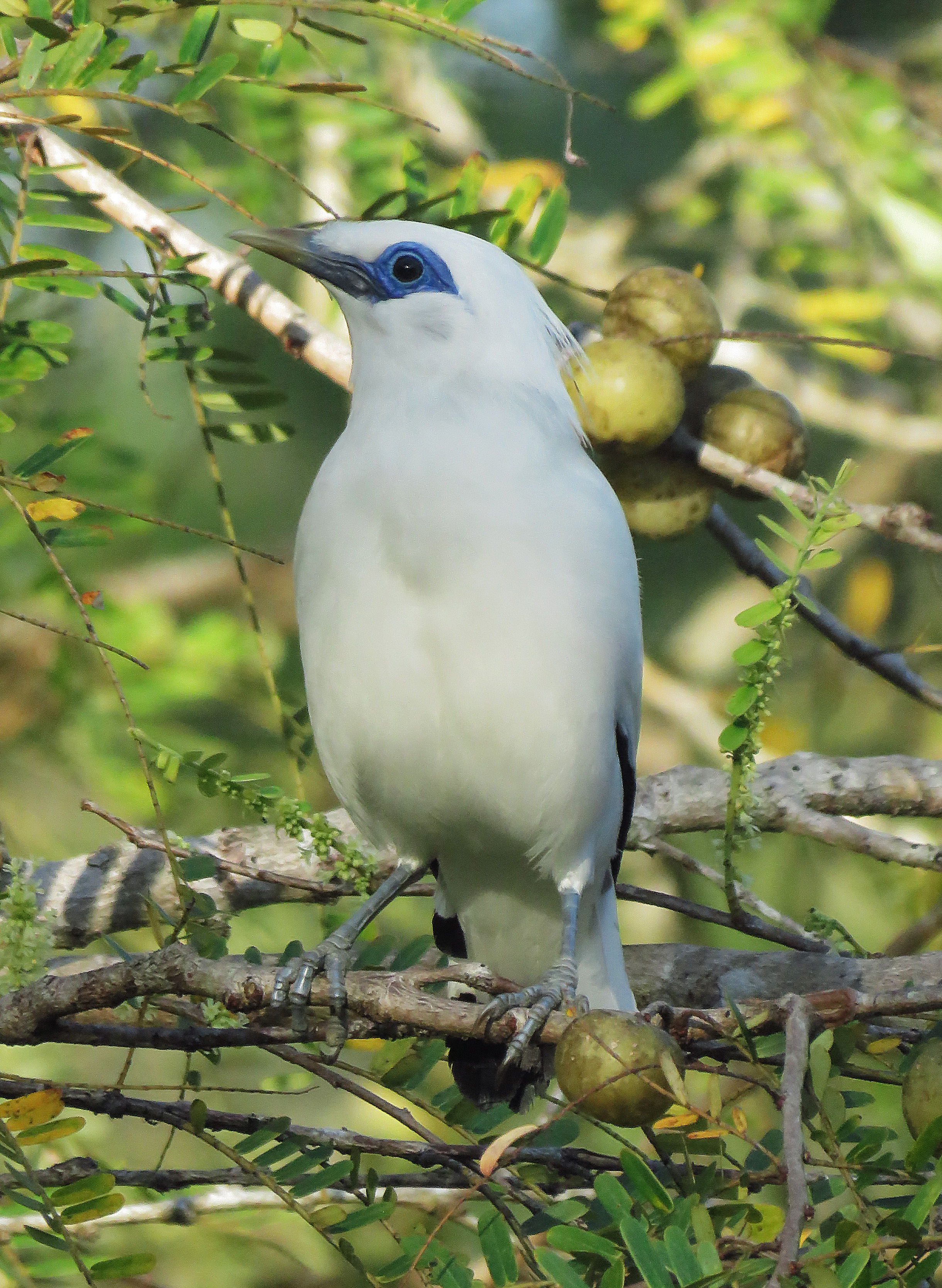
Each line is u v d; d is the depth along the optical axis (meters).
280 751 11.56
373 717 8.36
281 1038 6.54
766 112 12.22
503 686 8.13
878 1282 4.98
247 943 11.01
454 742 8.33
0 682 11.23
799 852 11.97
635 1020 5.78
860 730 13.27
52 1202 5.80
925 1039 6.45
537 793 8.45
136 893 8.98
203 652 11.31
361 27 12.48
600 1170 6.88
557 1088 7.44
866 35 15.48
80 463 10.23
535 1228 6.23
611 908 9.32
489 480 8.10
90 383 12.95
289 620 14.78
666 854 9.55
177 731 11.29
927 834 12.82
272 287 10.09
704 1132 5.93
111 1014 7.14
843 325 12.33
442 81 13.31
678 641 15.01
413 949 7.38
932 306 12.86
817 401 14.12
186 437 13.91
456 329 8.46
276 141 11.07
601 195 15.46
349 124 10.82
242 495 14.69
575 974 8.20
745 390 9.70
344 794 8.90
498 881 9.34
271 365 14.68
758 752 7.41
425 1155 6.75
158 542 14.06
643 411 9.08
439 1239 6.27
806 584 10.32
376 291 8.55
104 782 11.01
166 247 7.85
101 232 7.41
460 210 9.50
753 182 12.47
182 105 7.36
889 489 15.00
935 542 9.14
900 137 12.29
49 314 9.82
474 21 13.87
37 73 7.25
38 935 6.42
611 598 8.30
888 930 11.52
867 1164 5.57
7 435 10.22
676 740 14.62
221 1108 10.36
